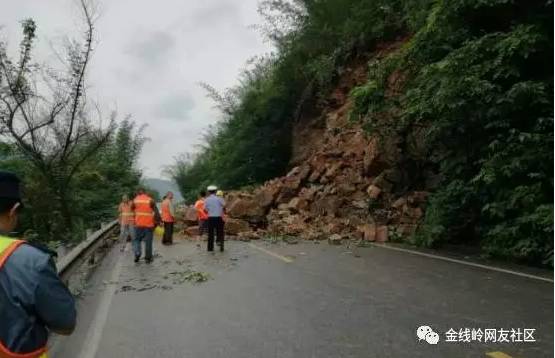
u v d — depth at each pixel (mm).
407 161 16953
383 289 8359
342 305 7375
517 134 11094
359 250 13336
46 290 2234
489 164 10938
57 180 16375
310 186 20328
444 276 9328
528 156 10492
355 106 16109
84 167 22109
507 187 11203
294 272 10273
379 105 15477
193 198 43062
